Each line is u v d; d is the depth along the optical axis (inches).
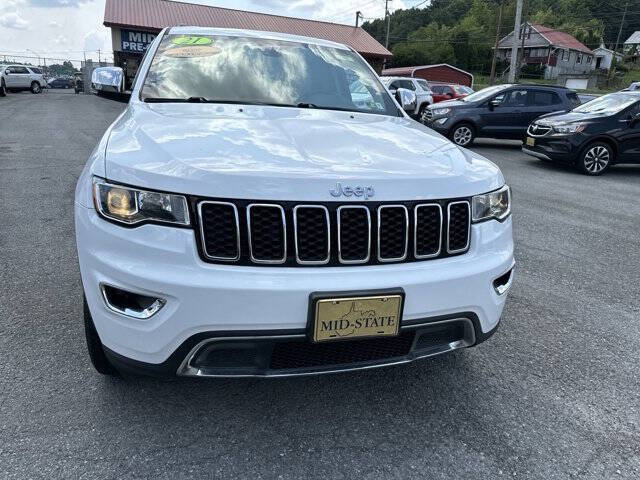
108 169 77.1
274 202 73.0
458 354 116.4
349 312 74.7
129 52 1079.6
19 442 80.9
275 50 139.9
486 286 85.7
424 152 94.5
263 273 72.9
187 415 90.0
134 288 72.3
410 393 100.5
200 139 85.8
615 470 82.6
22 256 157.5
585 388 105.0
